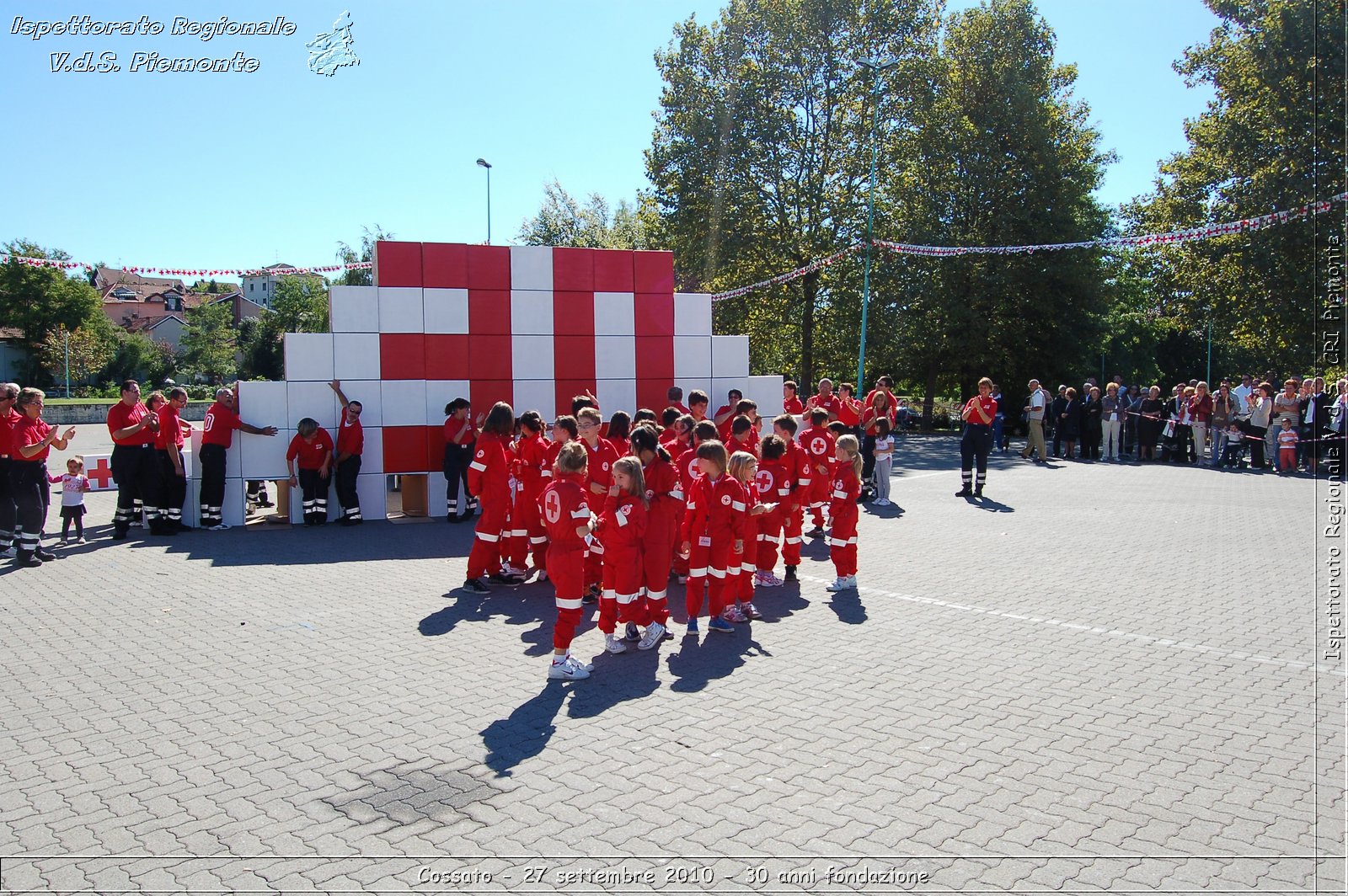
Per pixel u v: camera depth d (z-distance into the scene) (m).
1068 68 37.44
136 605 7.95
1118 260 38.09
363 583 8.91
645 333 14.04
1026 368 37.03
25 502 9.56
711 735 5.04
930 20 36.50
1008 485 17.05
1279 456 19.45
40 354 61.50
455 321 12.95
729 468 7.36
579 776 4.51
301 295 63.81
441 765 4.64
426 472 12.91
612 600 6.60
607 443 8.57
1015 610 7.85
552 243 49.38
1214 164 27.19
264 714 5.37
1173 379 59.31
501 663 6.39
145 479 11.38
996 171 34.88
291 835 3.92
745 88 34.88
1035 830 3.95
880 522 12.65
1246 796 4.29
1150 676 6.06
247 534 11.65
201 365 66.12
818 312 38.69
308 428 12.04
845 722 5.24
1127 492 15.91
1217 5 28.52
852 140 36.09
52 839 3.90
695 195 35.69
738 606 7.59
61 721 5.27
